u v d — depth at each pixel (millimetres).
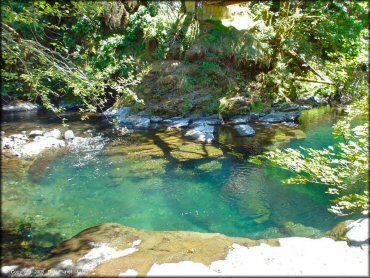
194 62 11695
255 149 7676
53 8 4984
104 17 12461
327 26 12219
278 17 12922
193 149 7516
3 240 3775
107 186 5652
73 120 10000
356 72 7449
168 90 10906
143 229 3994
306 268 2746
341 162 3680
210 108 10500
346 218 4402
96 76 5488
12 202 4855
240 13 14266
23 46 5098
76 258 3248
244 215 4797
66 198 5152
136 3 13070
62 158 6848
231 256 3178
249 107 10891
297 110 11344
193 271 2863
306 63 13047
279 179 6016
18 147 7258
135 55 12070
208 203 5168
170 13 12969
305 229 4277
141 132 9023
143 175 6137
